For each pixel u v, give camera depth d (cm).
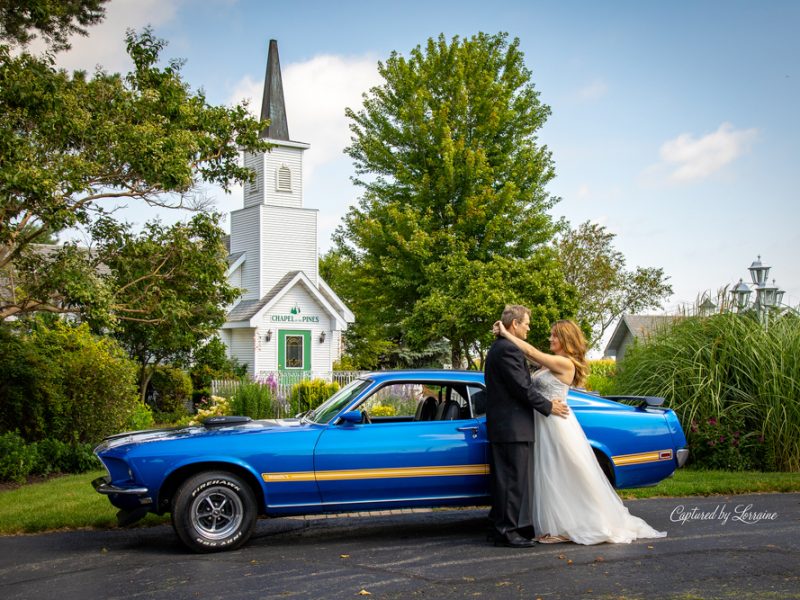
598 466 666
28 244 1124
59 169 939
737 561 580
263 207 2922
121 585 546
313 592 519
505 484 647
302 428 673
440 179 2391
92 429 1320
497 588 519
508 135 2580
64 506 853
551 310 1888
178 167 1035
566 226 2558
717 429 1091
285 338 2853
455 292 2036
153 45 1146
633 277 3991
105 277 1091
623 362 1311
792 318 1190
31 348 1292
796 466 1067
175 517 638
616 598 491
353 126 2594
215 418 712
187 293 1222
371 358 4100
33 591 536
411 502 675
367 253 2553
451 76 2533
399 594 511
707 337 1187
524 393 640
